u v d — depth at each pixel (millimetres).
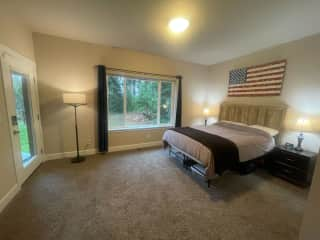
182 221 1655
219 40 2920
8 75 1986
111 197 2016
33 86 2707
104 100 3369
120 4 1908
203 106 4938
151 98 4219
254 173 2832
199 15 2096
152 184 2357
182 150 2816
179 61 4309
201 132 3039
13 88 2082
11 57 2072
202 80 4781
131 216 1700
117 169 2807
